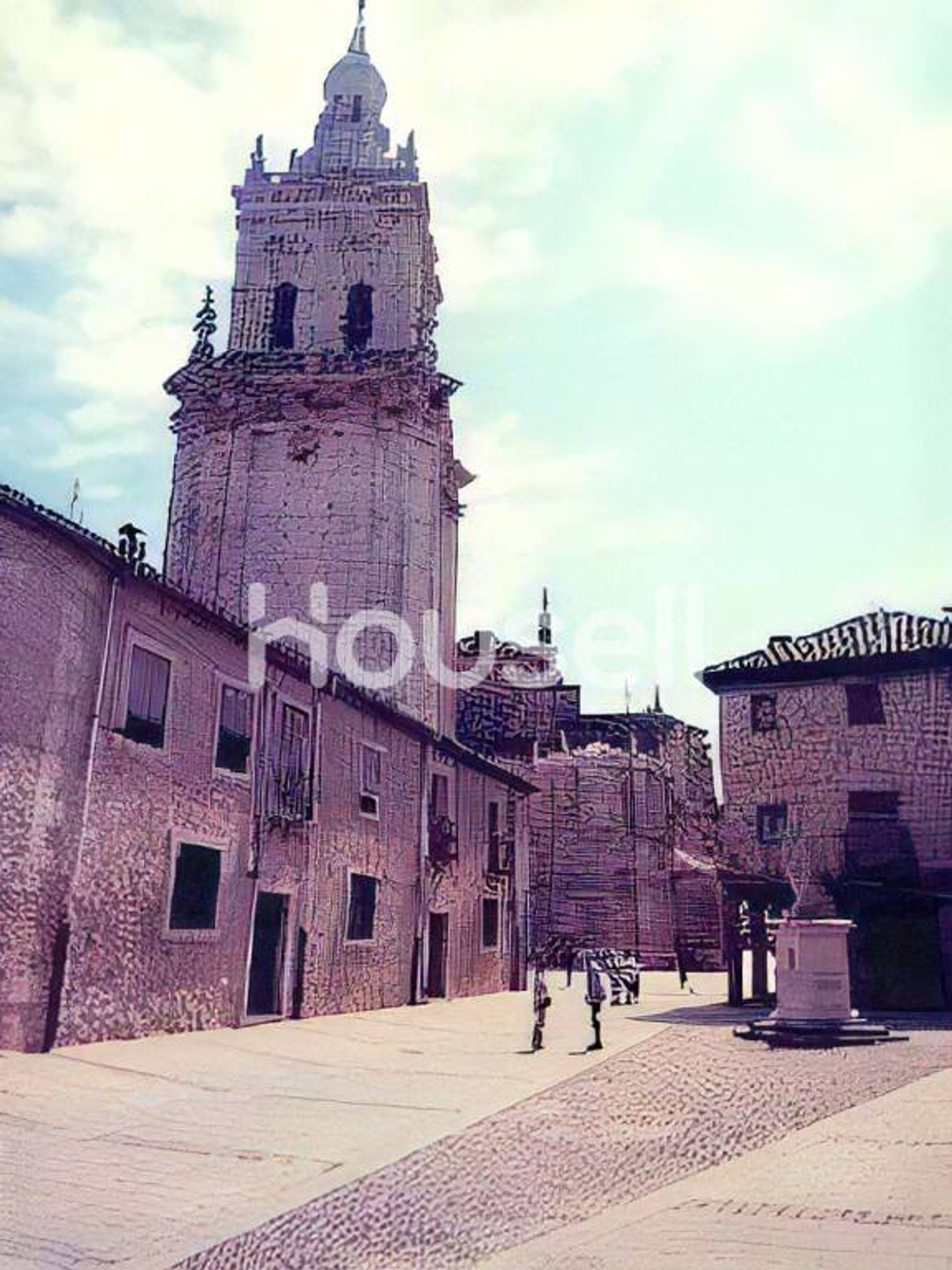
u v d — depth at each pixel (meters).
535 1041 19.56
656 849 55.38
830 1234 7.28
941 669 33.25
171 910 19.14
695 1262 6.66
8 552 16.16
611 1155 10.19
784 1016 22.27
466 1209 8.12
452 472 45.44
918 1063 17.94
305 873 24.41
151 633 19.02
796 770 34.22
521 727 60.59
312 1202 8.28
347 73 47.62
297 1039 20.00
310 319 42.97
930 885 32.16
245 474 39.88
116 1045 16.95
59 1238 7.20
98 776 17.36
